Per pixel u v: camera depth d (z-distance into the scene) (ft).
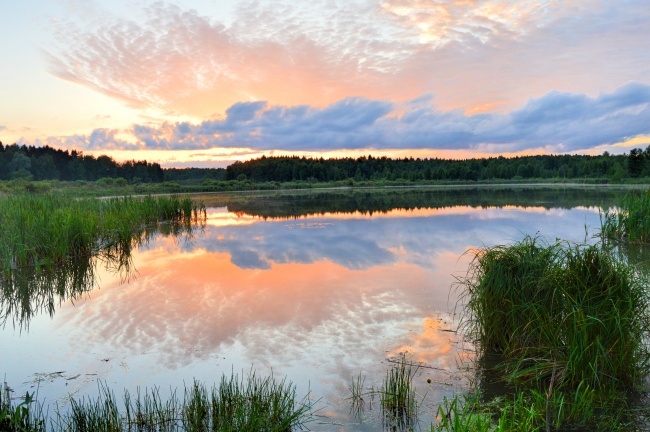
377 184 245.04
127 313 21.13
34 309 22.04
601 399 12.24
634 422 11.22
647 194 40.19
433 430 10.14
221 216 69.51
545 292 15.38
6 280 27.86
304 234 46.39
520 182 249.55
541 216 57.00
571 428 11.04
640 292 14.66
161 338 17.88
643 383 13.32
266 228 52.54
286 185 217.77
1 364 15.72
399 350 16.21
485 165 289.94
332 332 18.13
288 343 17.08
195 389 12.42
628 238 38.06
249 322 19.54
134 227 51.55
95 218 41.47
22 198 43.32
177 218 65.31
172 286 25.90
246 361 15.56
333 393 13.16
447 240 40.01
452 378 13.97
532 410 10.77
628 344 13.32
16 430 11.27
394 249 36.32
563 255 16.08
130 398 13.15
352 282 25.98
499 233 43.14
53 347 17.22
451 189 162.91
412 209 72.74
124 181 157.07
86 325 19.61
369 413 12.02
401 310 20.71
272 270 29.66
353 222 55.88
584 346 13.09
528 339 14.89
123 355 16.31
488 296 16.20
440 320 19.27
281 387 12.94
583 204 74.69
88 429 11.16
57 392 13.64
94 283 26.94
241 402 12.00
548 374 13.73
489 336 16.06
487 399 12.66
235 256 34.99
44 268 31.09
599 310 13.97
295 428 11.36
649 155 165.68
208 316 20.45
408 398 12.47
